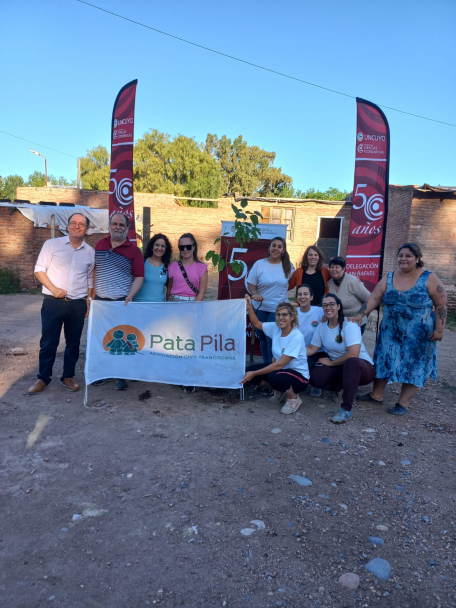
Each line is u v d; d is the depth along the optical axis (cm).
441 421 454
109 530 269
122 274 493
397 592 228
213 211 1970
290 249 1888
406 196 1414
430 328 444
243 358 481
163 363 490
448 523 285
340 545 261
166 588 227
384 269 1581
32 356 625
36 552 249
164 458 355
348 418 441
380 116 634
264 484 322
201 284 516
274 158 4434
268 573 238
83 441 379
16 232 1341
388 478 338
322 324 480
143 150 3456
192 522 278
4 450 358
